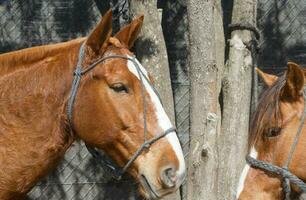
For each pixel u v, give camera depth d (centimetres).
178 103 1241
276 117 742
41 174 714
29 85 711
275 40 1259
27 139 705
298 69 726
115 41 721
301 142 735
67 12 1254
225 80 975
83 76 710
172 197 991
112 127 701
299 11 1267
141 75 710
